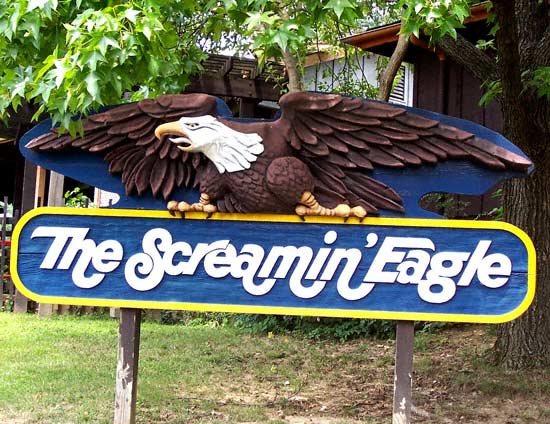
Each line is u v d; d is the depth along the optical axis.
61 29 3.87
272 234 4.11
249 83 10.87
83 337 8.16
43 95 3.53
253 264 4.10
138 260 4.19
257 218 4.11
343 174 4.07
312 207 4.04
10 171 16.94
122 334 4.23
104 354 7.25
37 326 8.86
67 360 6.91
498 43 5.60
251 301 4.09
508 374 6.40
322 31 9.64
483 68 6.44
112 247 4.21
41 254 4.23
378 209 4.05
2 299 10.41
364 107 4.09
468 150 3.99
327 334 9.00
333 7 3.53
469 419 5.32
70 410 5.22
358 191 4.07
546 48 6.16
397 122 4.06
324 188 4.07
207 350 7.91
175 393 5.94
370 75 13.64
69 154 4.31
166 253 4.17
